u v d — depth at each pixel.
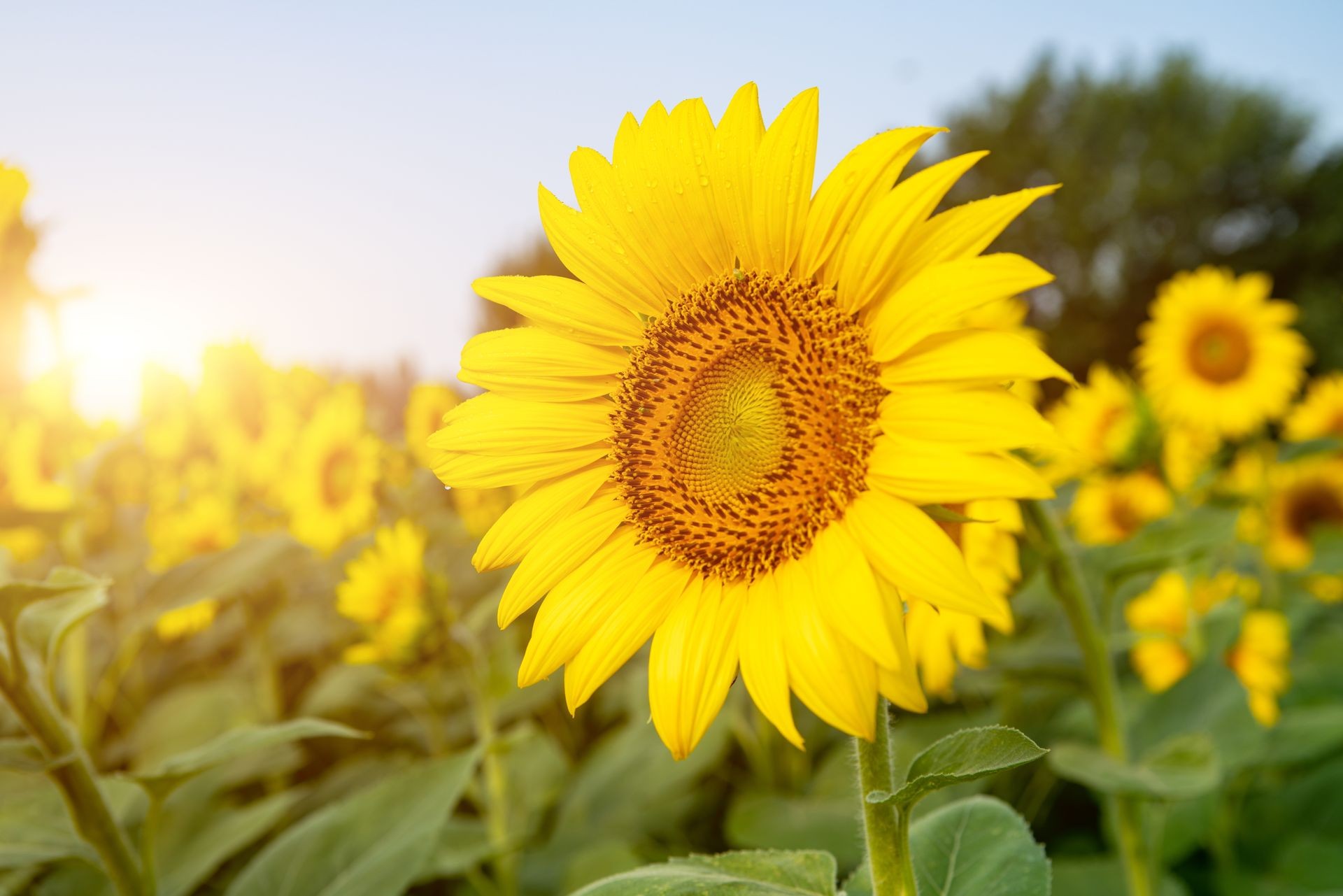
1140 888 2.68
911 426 1.45
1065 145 35.41
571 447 1.89
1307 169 34.16
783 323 1.70
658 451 1.81
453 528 5.20
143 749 4.29
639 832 3.83
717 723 3.93
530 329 1.97
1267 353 5.99
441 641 3.60
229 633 5.59
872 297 1.59
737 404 1.73
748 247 1.79
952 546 1.37
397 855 2.23
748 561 1.61
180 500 5.43
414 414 5.28
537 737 4.29
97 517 5.47
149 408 5.76
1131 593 4.40
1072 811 4.16
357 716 4.88
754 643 1.54
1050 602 4.08
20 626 2.19
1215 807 3.43
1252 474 5.90
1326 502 5.57
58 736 2.10
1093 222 34.28
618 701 4.90
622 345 1.91
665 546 1.73
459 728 4.41
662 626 1.65
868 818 1.47
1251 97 35.34
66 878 2.94
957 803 1.97
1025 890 1.72
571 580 1.77
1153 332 6.24
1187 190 34.03
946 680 3.15
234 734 2.07
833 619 1.40
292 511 4.93
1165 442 4.77
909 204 1.50
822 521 1.58
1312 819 3.61
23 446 3.94
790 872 1.59
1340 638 4.70
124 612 4.72
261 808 3.26
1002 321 3.64
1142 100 35.44
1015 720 4.07
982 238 1.47
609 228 1.86
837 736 4.39
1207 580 4.69
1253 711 3.32
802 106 1.71
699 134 1.78
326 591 5.68
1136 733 3.40
